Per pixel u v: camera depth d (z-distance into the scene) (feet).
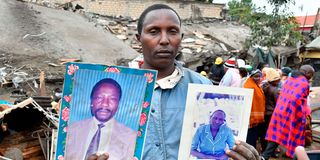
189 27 46.70
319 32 59.77
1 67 28.04
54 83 26.94
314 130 24.56
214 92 4.98
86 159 4.58
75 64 4.63
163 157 5.03
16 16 37.11
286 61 42.22
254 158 4.77
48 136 13.23
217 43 41.75
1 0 39.91
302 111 16.83
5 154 12.19
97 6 54.65
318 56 42.73
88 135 4.61
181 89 5.37
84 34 37.91
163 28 5.16
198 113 4.98
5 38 32.48
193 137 4.98
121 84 4.64
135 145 4.58
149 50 5.25
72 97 4.61
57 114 14.25
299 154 4.53
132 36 40.96
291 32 43.21
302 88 16.79
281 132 17.03
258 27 42.57
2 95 24.76
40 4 45.27
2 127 12.40
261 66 37.83
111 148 4.61
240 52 40.60
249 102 5.02
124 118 4.62
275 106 18.71
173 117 5.18
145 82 4.60
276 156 20.04
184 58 35.29
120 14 54.44
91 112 4.62
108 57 33.91
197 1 55.36
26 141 13.04
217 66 29.84
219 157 4.99
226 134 5.01
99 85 4.64
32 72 27.91
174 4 55.16
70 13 43.91
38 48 32.17
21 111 12.85
